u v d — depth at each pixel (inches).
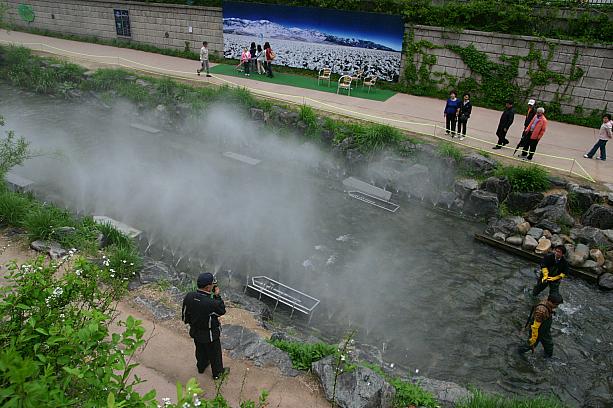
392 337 383.9
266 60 968.9
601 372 361.1
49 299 179.3
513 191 567.8
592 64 740.0
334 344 345.1
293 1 979.9
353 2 914.7
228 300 389.4
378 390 264.4
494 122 765.9
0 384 127.8
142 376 270.8
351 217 577.3
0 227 429.4
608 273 472.4
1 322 166.7
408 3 865.5
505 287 458.3
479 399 273.6
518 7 783.1
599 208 517.3
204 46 925.8
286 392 270.7
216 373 271.7
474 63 834.2
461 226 569.9
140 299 348.5
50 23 1331.2
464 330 398.0
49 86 958.4
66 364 149.4
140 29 1186.0
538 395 329.7
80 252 394.0
